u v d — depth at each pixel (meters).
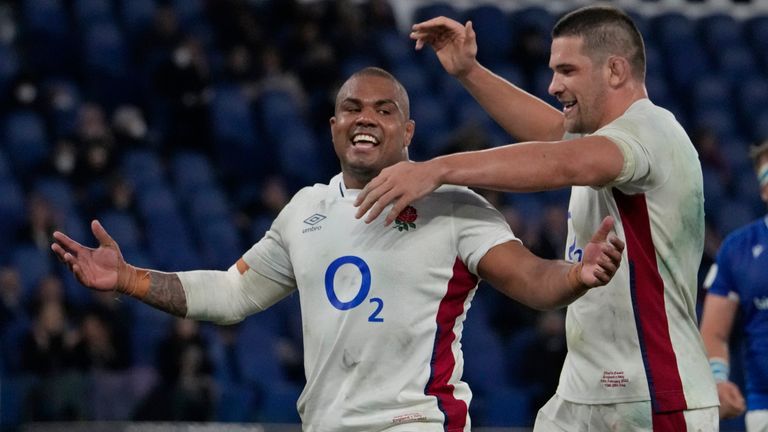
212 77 48.38
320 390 15.58
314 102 48.38
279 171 46.66
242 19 49.28
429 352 15.30
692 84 55.84
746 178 51.06
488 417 36.34
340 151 15.97
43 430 32.00
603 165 14.35
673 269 15.41
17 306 36.84
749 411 21.27
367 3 52.59
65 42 47.62
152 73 46.19
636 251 15.28
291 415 35.38
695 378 15.48
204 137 45.78
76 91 46.47
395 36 52.19
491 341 39.81
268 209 43.66
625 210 15.29
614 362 15.58
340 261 15.54
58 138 43.94
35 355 34.28
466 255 15.39
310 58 48.75
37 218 39.44
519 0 56.88
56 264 39.28
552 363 37.34
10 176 41.94
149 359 37.12
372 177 15.88
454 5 55.75
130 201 42.00
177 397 32.88
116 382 32.66
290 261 16.58
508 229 15.55
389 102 15.82
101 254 16.36
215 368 36.69
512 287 15.05
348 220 15.70
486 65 52.69
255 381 37.66
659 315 15.38
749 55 57.53
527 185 14.19
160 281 16.69
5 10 47.69
